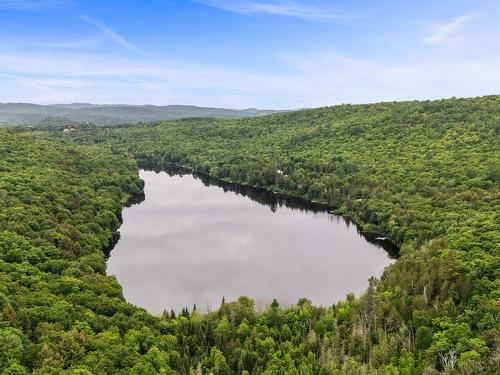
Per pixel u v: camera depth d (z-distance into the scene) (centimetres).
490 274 9119
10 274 8756
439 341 7475
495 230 11400
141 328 8156
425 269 9650
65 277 9281
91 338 7294
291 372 6956
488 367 6712
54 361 6400
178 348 7788
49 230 11719
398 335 7869
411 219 14788
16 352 6362
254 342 8006
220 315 8900
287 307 9612
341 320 8731
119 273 12444
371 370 6919
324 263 13475
